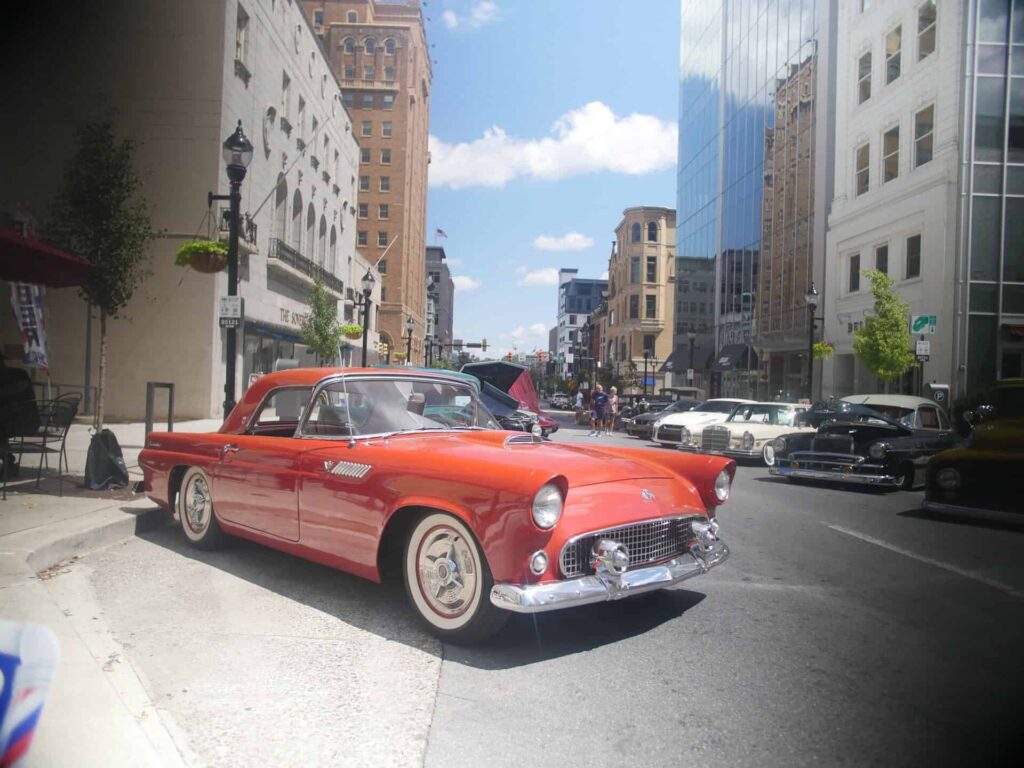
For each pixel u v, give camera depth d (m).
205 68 20.47
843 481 10.64
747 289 38.22
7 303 18.66
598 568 3.45
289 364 15.00
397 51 71.06
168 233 20.25
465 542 3.55
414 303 81.62
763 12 36.22
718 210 43.28
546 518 3.24
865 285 25.44
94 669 2.96
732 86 41.03
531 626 4.05
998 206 20.67
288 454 4.48
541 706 3.00
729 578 5.27
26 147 19.91
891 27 24.14
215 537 5.37
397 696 3.07
